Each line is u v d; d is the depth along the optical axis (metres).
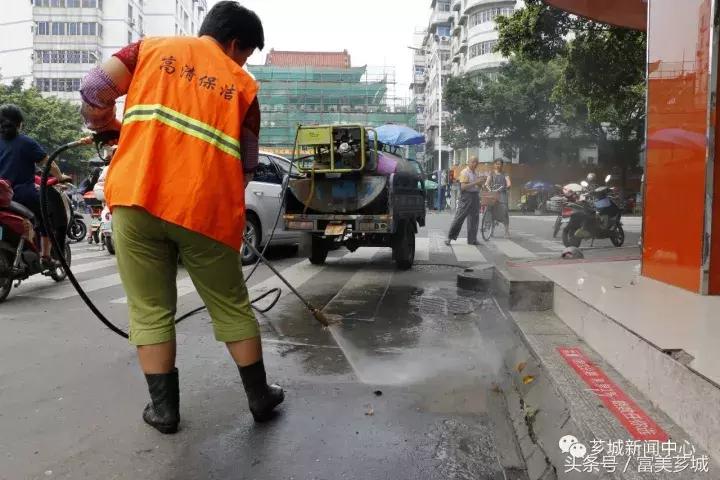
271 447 2.45
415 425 2.66
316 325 4.51
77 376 3.31
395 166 7.39
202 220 2.38
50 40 51.94
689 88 3.76
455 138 36.12
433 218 22.55
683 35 3.87
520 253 9.30
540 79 31.97
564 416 2.33
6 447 2.44
